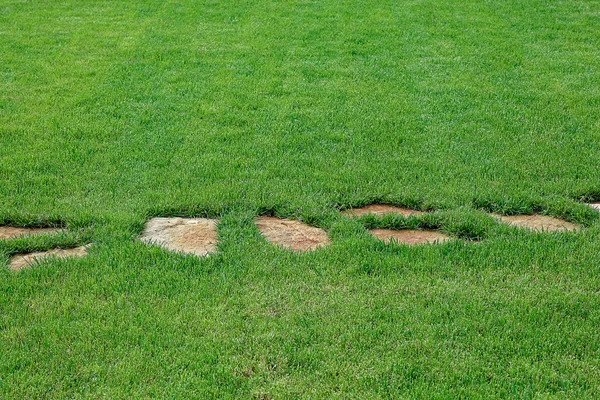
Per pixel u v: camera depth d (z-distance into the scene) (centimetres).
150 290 397
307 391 318
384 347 349
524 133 677
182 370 331
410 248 447
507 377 328
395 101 770
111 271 417
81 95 786
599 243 453
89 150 628
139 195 530
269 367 336
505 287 404
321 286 404
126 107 750
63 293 396
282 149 636
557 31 1074
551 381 326
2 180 559
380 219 489
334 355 341
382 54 955
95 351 346
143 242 456
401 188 542
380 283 406
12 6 1243
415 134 674
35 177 564
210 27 1089
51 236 460
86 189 544
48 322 367
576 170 582
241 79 848
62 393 315
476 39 1026
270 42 1009
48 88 812
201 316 374
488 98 785
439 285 405
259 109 746
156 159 606
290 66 901
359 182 555
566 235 463
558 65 910
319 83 836
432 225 488
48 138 659
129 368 332
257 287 402
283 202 515
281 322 370
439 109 745
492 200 520
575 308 381
